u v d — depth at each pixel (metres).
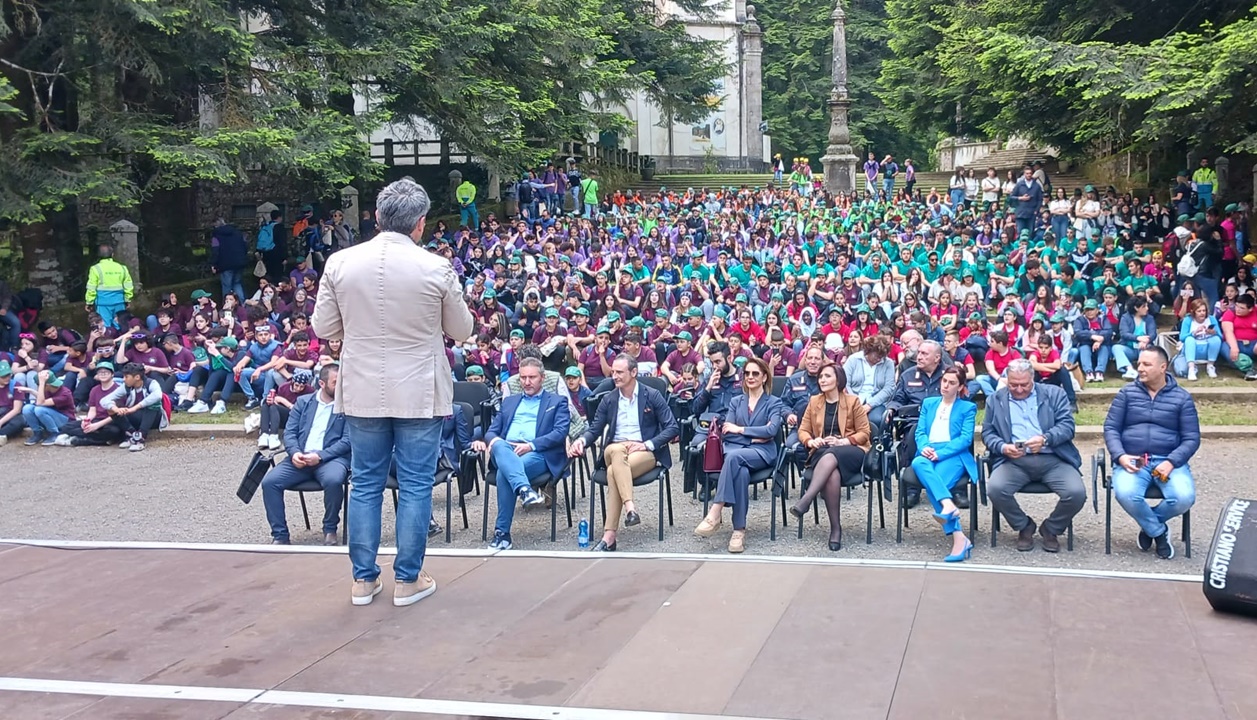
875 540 7.71
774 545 7.58
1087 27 20.06
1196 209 20.78
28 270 17.89
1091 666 3.95
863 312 13.74
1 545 6.11
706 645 4.22
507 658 4.08
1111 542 7.55
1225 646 4.16
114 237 18.00
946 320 13.73
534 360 8.01
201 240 23.09
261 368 13.78
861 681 3.83
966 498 7.41
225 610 4.74
